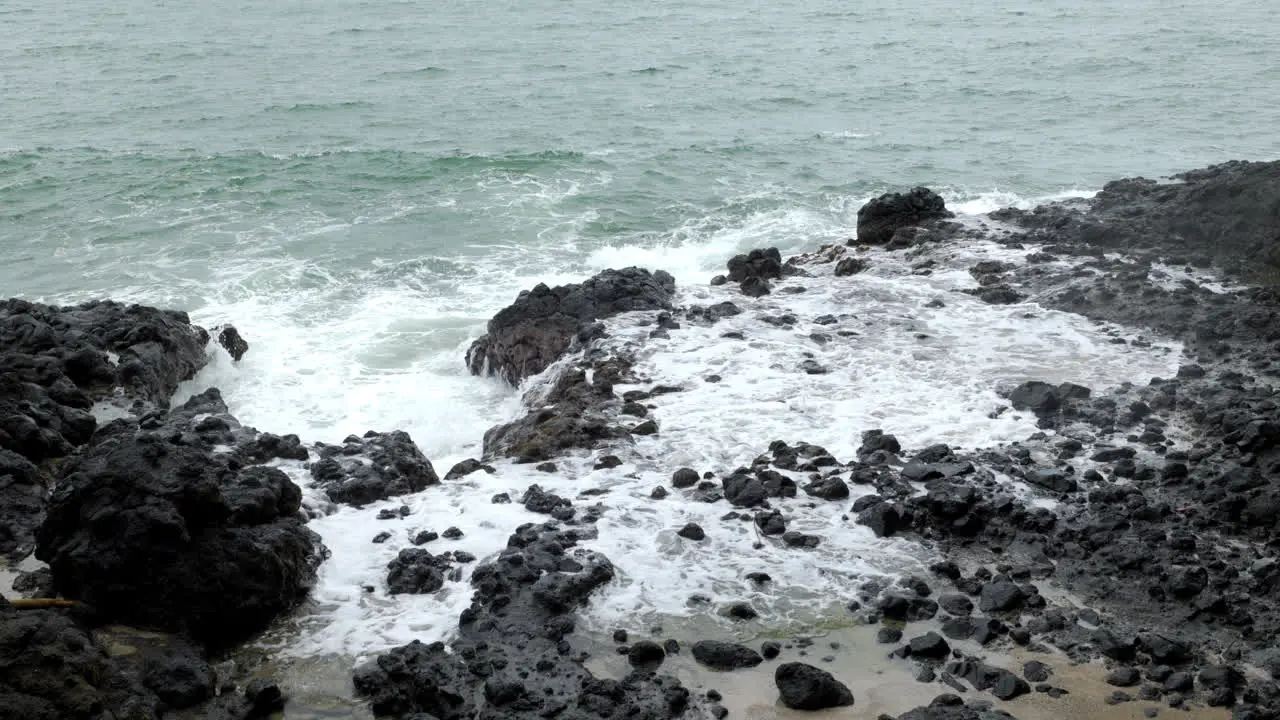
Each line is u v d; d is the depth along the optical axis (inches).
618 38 2171.5
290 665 296.2
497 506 378.6
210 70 1822.1
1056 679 285.7
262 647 304.3
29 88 1669.5
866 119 1448.1
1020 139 1322.6
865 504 367.9
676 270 829.2
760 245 893.2
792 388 477.4
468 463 428.5
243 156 1206.3
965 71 1807.3
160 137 1336.1
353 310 727.7
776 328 552.1
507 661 293.0
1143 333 519.5
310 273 808.9
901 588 325.7
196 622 303.6
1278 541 341.4
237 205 1011.3
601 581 328.2
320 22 2399.1
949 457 399.2
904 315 563.5
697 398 469.7
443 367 624.4
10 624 266.1
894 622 311.7
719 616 314.3
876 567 338.3
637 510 371.6
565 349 560.1
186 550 308.2
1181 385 455.8
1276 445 392.2
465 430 531.8
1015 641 302.7
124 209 1002.7
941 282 616.4
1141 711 272.1
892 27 2329.0
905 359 504.7
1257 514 351.6
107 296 773.9
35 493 381.1
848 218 975.0
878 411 451.5
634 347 527.2
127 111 1499.8
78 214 986.7
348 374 613.0
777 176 1131.9
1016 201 1014.4
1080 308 554.6
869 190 1079.0
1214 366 474.0
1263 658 289.3
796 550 346.6
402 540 358.6
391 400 573.6
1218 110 1478.8
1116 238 649.6
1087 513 361.7
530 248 879.7
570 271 821.9
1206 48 1998.0
